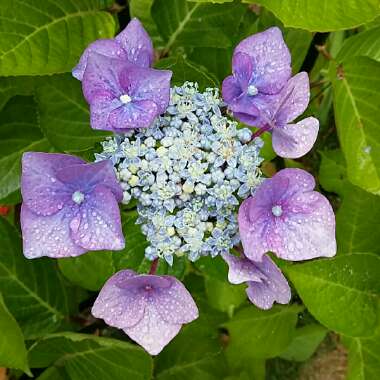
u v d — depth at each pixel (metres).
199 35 0.32
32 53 0.28
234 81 0.24
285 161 0.36
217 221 0.23
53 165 0.22
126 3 0.37
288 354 0.38
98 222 0.22
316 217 0.22
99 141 0.29
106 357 0.31
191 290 0.36
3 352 0.28
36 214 0.22
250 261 0.23
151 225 0.23
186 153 0.22
